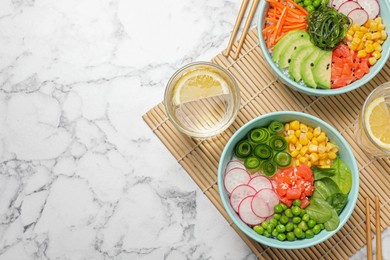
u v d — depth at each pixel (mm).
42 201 749
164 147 742
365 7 687
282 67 682
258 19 669
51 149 754
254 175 675
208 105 690
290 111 657
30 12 770
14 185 754
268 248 699
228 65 720
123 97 752
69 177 749
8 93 766
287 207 657
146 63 754
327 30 668
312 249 696
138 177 741
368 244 683
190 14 757
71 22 767
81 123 753
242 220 664
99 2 766
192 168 714
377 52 679
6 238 748
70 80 761
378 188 696
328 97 710
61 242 743
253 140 666
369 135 646
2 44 769
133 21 761
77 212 744
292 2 697
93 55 761
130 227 738
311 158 662
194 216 732
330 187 656
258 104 713
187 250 730
